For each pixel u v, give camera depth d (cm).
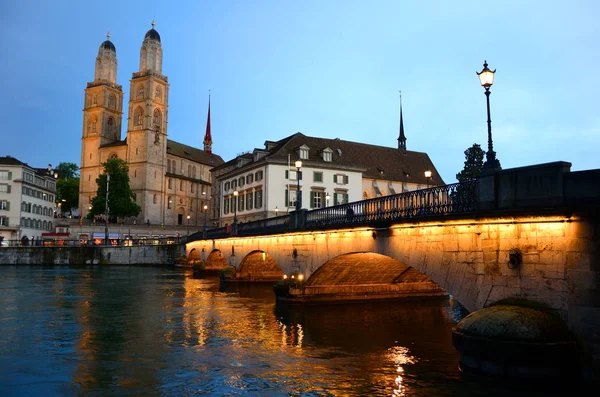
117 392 1209
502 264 1307
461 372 1295
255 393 1199
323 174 6444
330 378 1321
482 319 1216
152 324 2127
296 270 2698
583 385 1107
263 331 1972
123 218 9981
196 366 1441
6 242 7581
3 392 1208
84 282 4203
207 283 4234
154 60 10862
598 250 1105
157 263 7294
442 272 1516
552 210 1156
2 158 8844
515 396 1123
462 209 1438
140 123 10656
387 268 2533
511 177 1276
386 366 1437
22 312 2445
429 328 2039
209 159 13350
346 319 2259
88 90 11381
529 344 1119
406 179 7706
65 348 1661
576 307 1134
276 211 6034
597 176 1111
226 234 4291
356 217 2081
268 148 6900
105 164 9369
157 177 10688
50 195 10119
